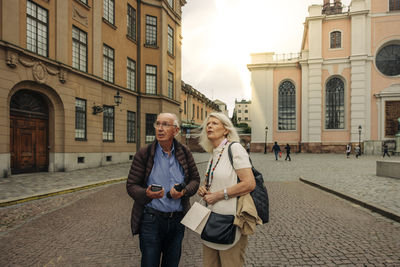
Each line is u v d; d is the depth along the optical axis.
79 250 3.57
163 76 20.36
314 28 34.16
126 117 17.89
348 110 33.00
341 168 14.50
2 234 4.20
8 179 9.40
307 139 34.16
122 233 4.23
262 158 24.81
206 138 2.19
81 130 13.55
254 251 3.48
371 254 3.34
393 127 31.61
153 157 2.18
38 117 11.57
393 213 4.88
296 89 35.69
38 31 11.08
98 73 14.77
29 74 10.52
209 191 1.99
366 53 32.38
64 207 5.93
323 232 4.20
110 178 10.06
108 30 15.98
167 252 2.19
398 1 32.19
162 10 20.14
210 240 1.85
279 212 5.48
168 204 2.13
